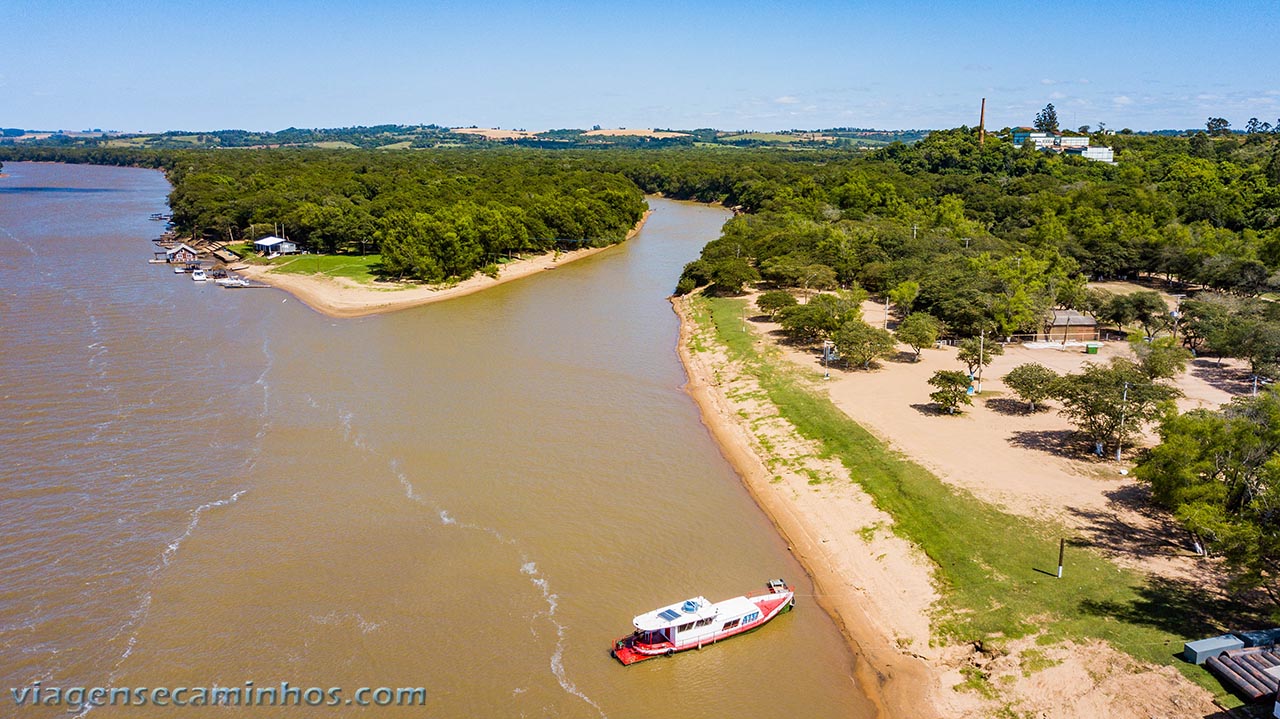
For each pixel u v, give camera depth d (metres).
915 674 44.47
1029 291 112.50
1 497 61.62
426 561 54.81
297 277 149.25
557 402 86.50
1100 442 69.44
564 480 67.50
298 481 65.88
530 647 46.50
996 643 45.75
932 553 54.91
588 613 49.62
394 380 92.06
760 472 69.69
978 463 67.88
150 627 47.59
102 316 116.50
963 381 78.94
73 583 51.47
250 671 44.19
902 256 142.88
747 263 148.62
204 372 92.31
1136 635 45.06
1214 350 97.94
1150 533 56.00
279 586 51.69
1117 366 75.56
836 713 42.00
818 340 108.06
